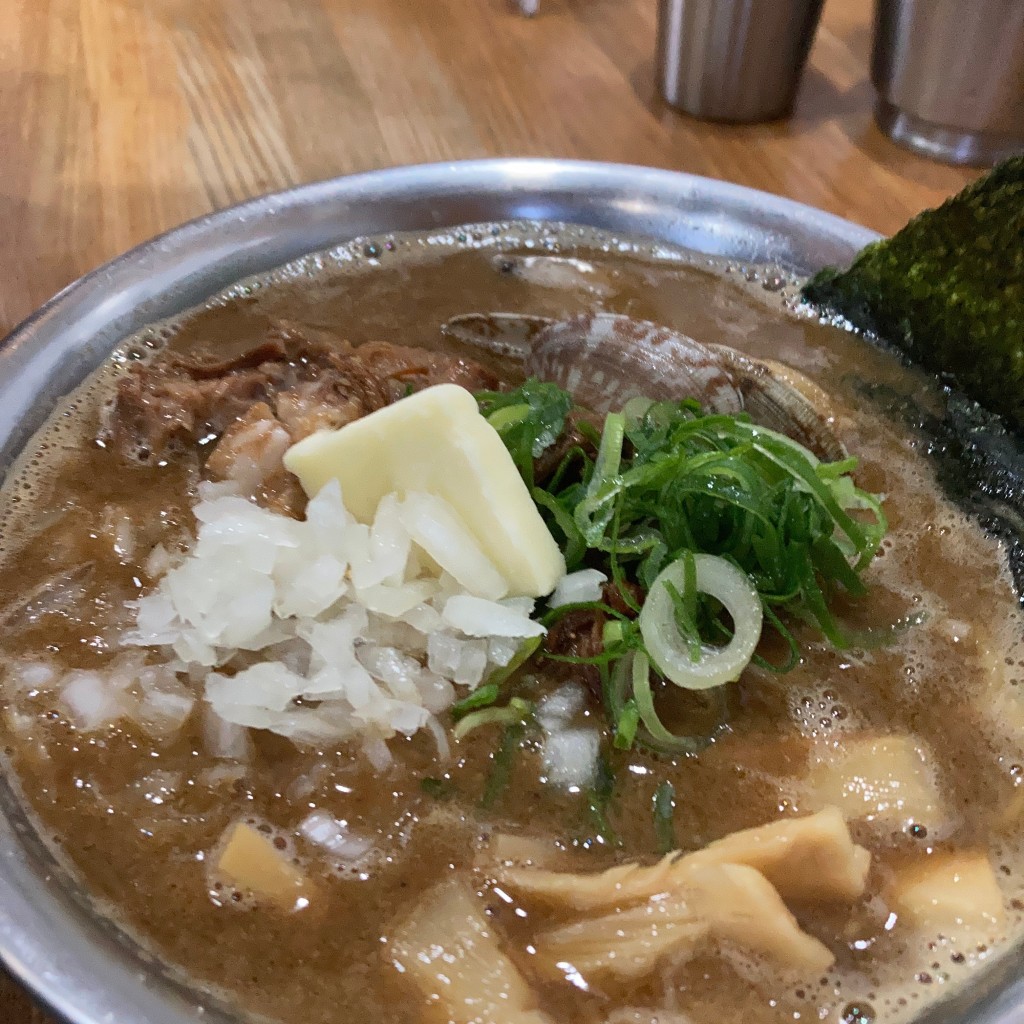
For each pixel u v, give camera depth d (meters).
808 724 0.17
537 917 0.15
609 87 0.32
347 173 0.27
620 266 0.24
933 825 0.16
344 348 0.21
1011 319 0.20
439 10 0.35
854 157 0.29
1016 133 0.28
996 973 0.14
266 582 0.16
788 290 0.24
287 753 0.16
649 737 0.17
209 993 0.14
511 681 0.17
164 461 0.20
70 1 0.33
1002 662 0.18
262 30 0.33
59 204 0.26
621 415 0.19
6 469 0.18
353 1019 0.14
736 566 0.17
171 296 0.22
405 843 0.15
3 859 0.14
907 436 0.21
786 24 0.28
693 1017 0.14
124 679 0.16
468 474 0.17
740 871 0.15
